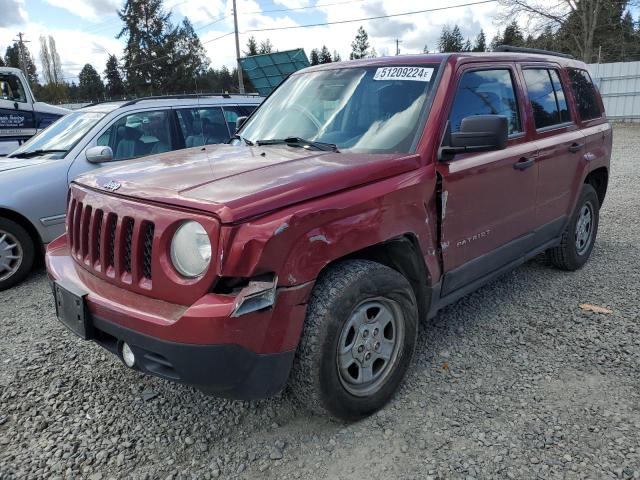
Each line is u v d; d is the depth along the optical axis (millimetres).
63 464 2623
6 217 5277
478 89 3648
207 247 2328
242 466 2596
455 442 2727
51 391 3260
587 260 5559
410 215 2961
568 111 4809
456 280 3455
